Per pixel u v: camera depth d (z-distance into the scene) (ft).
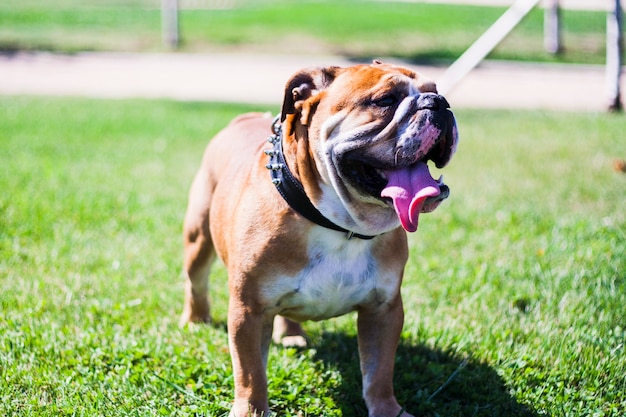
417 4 109.09
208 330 18.92
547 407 15.58
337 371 17.21
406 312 19.94
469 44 80.84
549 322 18.71
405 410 15.62
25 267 22.66
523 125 43.27
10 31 83.82
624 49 77.51
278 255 14.28
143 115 46.83
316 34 84.28
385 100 13.24
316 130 13.79
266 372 16.03
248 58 73.31
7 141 38.99
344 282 14.52
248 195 14.96
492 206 27.99
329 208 13.97
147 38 82.07
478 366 17.19
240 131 18.06
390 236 14.67
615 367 16.58
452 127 13.14
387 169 13.33
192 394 15.72
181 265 23.17
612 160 34.32
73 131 41.83
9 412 15.15
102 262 23.31
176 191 30.78
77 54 73.51
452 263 22.85
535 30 86.79
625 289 20.26
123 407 15.31
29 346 17.61
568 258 22.57
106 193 29.99
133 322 19.34
